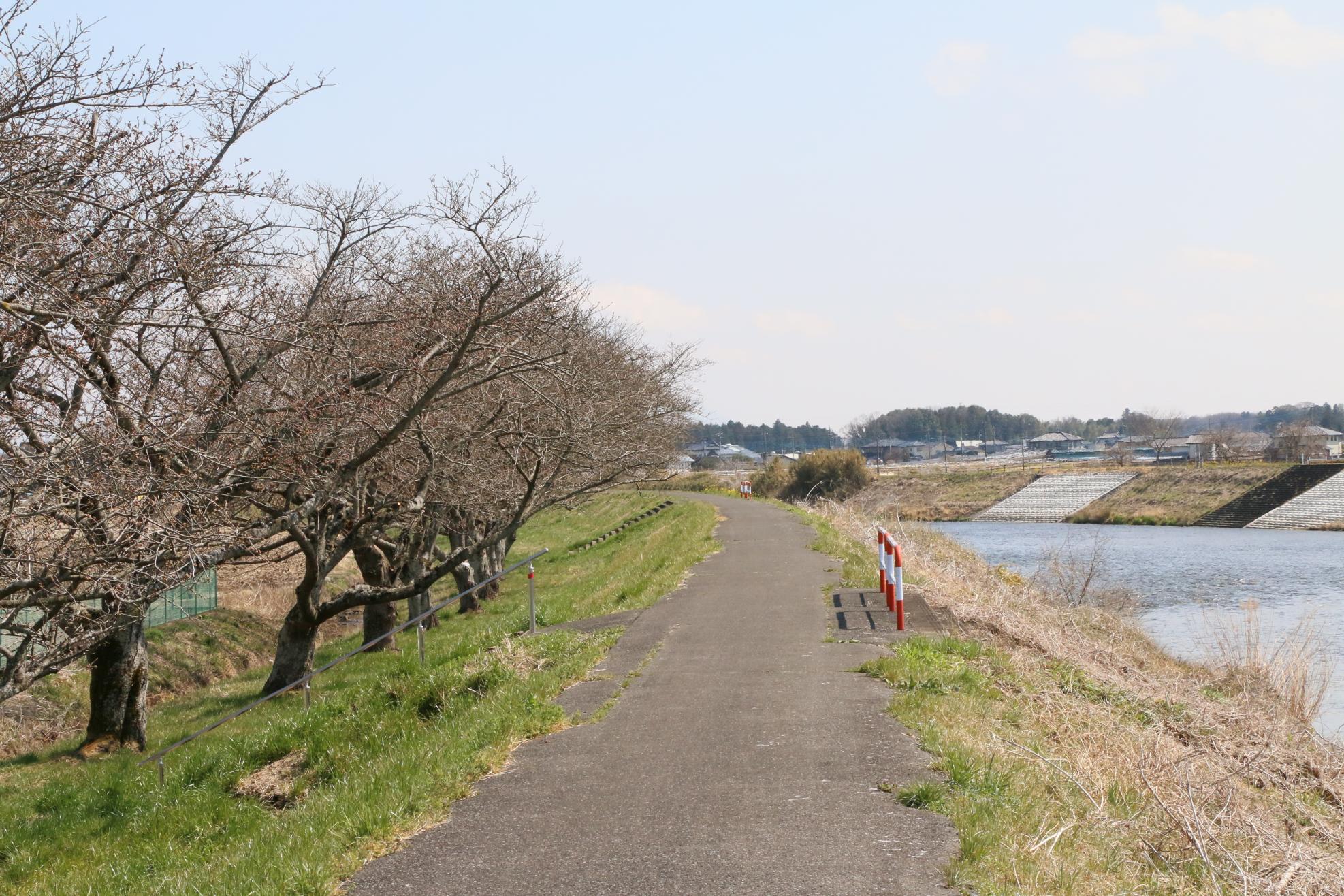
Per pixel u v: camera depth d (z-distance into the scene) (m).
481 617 26.78
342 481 13.41
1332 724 16.02
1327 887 6.97
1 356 9.16
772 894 5.47
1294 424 126.12
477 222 12.79
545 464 19.78
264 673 23.47
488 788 7.72
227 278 11.14
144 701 15.89
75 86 8.99
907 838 6.16
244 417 11.44
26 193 8.19
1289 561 47.84
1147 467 98.50
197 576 11.08
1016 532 69.56
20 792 13.38
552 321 15.58
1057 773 7.83
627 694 10.62
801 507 44.31
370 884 6.02
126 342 10.27
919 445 193.75
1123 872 6.16
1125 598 27.98
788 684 10.62
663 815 6.83
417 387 14.51
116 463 9.34
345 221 13.30
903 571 18.94
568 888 5.74
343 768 10.78
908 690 10.17
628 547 37.22
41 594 9.84
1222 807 8.16
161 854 9.65
